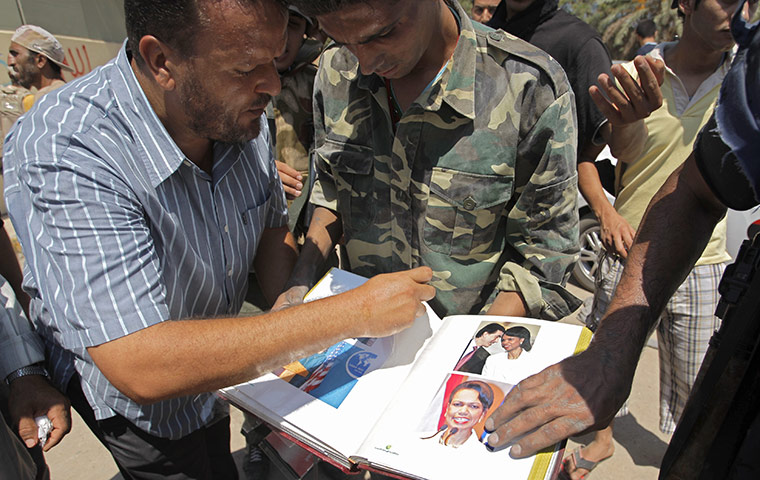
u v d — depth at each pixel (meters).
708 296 1.87
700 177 0.93
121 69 1.00
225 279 1.25
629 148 1.82
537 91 1.16
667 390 2.10
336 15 0.93
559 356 0.99
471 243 1.30
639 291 0.95
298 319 0.96
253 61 0.88
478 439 0.87
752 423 0.72
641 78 1.26
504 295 1.26
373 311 1.00
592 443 2.12
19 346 1.19
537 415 0.84
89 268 0.89
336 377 1.07
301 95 1.94
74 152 0.92
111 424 1.24
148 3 0.84
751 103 0.69
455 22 1.19
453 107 1.18
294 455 1.33
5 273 1.46
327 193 1.54
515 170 1.25
